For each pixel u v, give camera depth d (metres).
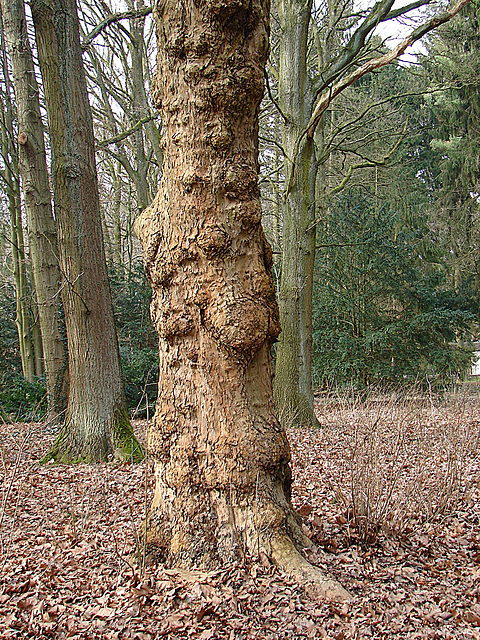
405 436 5.76
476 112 19.73
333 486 4.71
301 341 8.90
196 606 2.55
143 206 14.30
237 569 2.79
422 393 10.21
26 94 9.17
